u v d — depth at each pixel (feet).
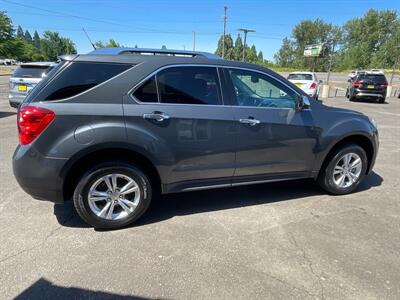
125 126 11.02
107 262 9.86
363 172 15.64
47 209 13.24
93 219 11.47
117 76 11.16
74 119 10.60
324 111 14.37
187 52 13.52
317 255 10.38
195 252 10.47
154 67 11.56
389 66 253.65
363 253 10.52
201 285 8.94
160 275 9.32
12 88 35.99
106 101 10.96
